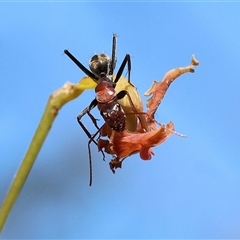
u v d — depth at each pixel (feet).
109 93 0.77
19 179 0.65
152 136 0.74
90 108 0.79
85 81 0.65
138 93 0.77
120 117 0.75
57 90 0.65
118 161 0.75
